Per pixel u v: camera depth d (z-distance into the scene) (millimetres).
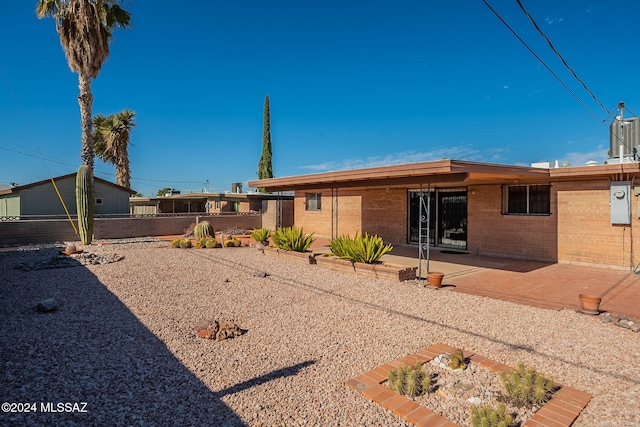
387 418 3193
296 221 20438
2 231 14938
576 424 3100
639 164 8773
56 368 4066
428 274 7988
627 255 9516
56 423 3061
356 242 9758
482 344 4770
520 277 8906
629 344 4723
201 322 5531
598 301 5922
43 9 14305
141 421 3109
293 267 10461
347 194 17156
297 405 3381
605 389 3643
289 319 5852
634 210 9359
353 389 3650
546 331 5219
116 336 5066
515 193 11672
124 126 26406
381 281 8570
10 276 9023
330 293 7480
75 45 14594
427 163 7871
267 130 38312
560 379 3844
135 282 8445
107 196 23375
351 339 4984
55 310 6180
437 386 3703
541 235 11055
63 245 14938
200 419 3154
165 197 29953
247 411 3281
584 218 10250
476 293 7445
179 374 3965
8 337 4969
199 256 12516
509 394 3488
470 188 12680
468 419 3158
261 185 13703
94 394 3533
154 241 16922
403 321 5711
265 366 4176
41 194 21016
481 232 12414
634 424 3082
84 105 15188
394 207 15039
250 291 7672
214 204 30609
